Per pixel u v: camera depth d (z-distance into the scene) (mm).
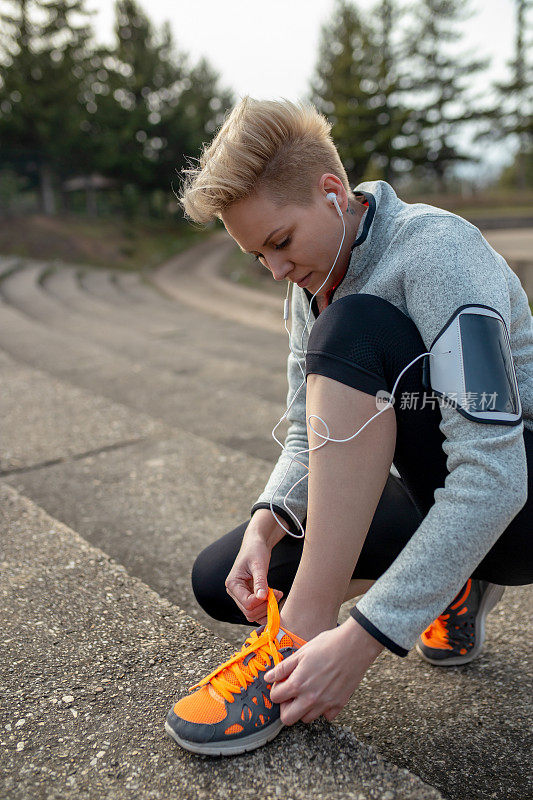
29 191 37781
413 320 943
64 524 1994
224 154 942
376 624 849
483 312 884
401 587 851
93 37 30234
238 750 917
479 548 839
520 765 1061
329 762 912
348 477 899
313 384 928
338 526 906
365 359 900
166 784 895
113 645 1256
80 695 1100
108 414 3160
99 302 13203
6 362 4496
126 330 7547
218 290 18562
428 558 843
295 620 950
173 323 8898
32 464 2512
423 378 907
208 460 2572
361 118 36188
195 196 976
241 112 951
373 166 36938
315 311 1222
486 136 39719
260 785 880
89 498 2217
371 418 894
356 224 1052
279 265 1035
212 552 1194
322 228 999
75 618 1349
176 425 3156
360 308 930
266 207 965
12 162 31062
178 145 34656
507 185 47438
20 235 26203
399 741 1123
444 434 917
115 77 33750
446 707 1217
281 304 14508
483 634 1333
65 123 28938
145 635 1298
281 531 1155
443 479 971
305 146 961
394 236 993
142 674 1165
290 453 1211
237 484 2344
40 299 12836
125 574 1545
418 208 1015
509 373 883
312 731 964
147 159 33938
